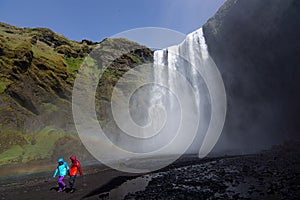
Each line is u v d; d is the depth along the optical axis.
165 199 8.89
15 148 29.09
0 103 33.66
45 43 64.06
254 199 7.86
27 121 34.59
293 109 33.69
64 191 12.07
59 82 43.88
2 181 17.30
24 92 37.47
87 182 14.47
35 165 26.69
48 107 39.56
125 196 10.08
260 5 43.06
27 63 40.25
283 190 8.45
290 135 33.16
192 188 10.34
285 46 35.69
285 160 14.85
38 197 11.26
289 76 34.62
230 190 9.40
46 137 32.94
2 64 37.66
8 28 62.25
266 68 39.34
